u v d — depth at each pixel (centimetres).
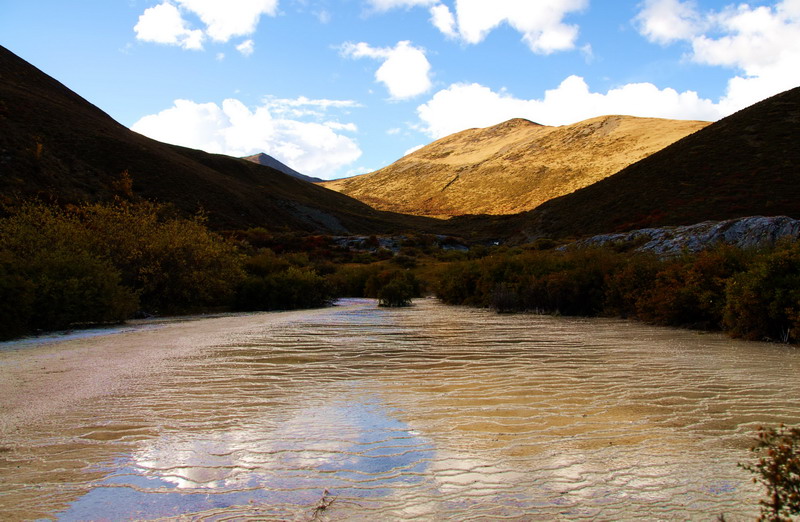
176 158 7512
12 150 4656
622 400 521
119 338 1062
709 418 455
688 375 645
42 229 1617
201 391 570
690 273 1242
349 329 1211
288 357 801
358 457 370
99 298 1312
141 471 348
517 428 432
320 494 312
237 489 320
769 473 271
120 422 454
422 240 5744
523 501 301
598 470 344
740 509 289
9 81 6725
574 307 1616
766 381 607
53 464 360
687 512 286
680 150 5400
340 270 3384
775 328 984
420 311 1800
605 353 830
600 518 280
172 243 1830
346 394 554
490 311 1784
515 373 664
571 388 576
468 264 2248
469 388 579
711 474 335
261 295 1980
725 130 5391
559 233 4825
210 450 386
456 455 373
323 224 7850
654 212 4272
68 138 5931
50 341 1028
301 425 444
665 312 1256
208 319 1519
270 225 6594
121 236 1780
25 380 634
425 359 777
